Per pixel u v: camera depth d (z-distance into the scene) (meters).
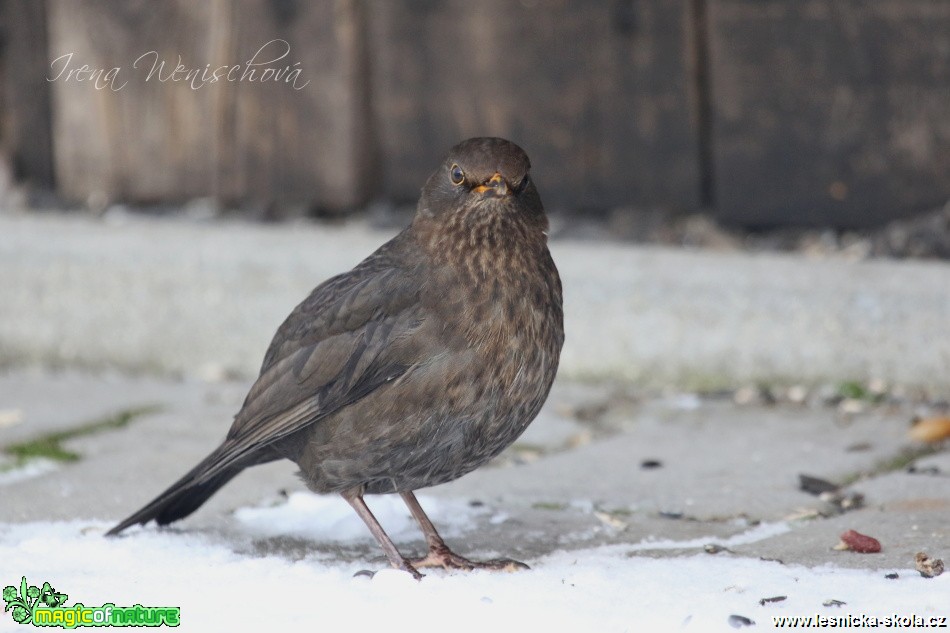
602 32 13.48
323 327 8.03
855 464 9.83
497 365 7.73
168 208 14.68
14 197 14.78
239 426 8.21
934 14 12.64
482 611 6.65
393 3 13.88
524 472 9.94
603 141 13.62
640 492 9.34
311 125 14.18
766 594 6.88
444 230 7.90
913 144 12.83
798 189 13.15
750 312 11.85
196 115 14.47
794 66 13.01
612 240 13.34
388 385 7.77
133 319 13.20
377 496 9.25
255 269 12.91
